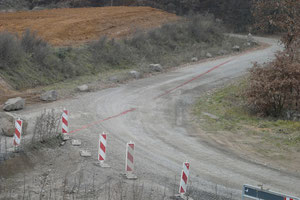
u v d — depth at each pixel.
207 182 19.56
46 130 23.72
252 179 20.36
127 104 37.09
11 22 60.12
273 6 46.31
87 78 46.06
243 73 53.09
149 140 26.75
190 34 75.19
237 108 37.53
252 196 15.06
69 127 27.92
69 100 36.88
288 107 36.66
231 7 111.50
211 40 76.62
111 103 37.00
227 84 47.34
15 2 100.81
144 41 63.12
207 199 17.30
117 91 42.19
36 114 30.80
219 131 30.02
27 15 69.00
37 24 60.31
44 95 36.16
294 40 41.59
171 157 23.41
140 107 36.41
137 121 31.72
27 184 17.72
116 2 110.12
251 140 27.77
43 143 22.78
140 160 22.33
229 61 62.09
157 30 67.94
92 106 35.31
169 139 27.33
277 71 34.41
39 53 43.69
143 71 52.69
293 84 33.44
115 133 27.73
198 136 28.53
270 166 22.66
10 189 16.91
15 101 32.03
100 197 16.86
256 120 33.25
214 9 112.50
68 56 48.28
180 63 60.34
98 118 31.47
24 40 44.97
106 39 56.84
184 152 24.56
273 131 29.61
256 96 34.44
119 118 32.09
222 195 17.89
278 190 18.92
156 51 62.03
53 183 18.11
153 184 18.84
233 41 79.31
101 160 20.66
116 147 24.45
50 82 42.16
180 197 17.23
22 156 20.45
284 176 21.02
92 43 54.25
